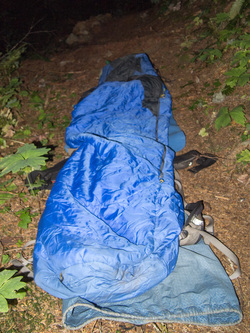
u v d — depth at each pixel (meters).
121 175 2.29
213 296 1.97
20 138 3.78
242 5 4.16
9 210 2.85
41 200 2.94
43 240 1.99
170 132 3.44
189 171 3.14
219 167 3.10
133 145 2.68
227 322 1.95
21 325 2.06
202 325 1.94
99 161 2.48
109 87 3.56
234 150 3.12
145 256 1.91
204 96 3.85
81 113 3.41
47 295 2.22
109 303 1.97
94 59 5.41
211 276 2.09
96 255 1.81
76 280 1.83
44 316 2.11
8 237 2.63
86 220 2.03
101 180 2.26
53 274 1.90
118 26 6.89
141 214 2.10
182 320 1.90
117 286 1.87
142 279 1.88
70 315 1.95
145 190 2.24
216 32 4.41
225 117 3.17
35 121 4.10
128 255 1.86
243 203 2.76
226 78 3.82
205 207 2.76
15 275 2.31
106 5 8.95
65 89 4.73
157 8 6.76
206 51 4.18
